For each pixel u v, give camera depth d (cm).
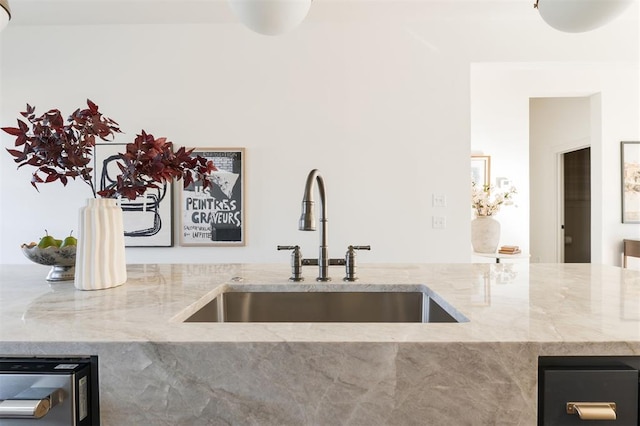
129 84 287
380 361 59
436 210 288
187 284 111
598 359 59
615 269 138
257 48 288
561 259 473
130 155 103
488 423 58
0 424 57
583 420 58
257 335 62
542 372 58
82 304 86
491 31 283
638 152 377
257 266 146
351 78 288
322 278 117
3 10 102
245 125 288
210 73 288
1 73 286
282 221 289
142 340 60
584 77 383
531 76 392
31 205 288
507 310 78
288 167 289
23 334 64
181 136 288
